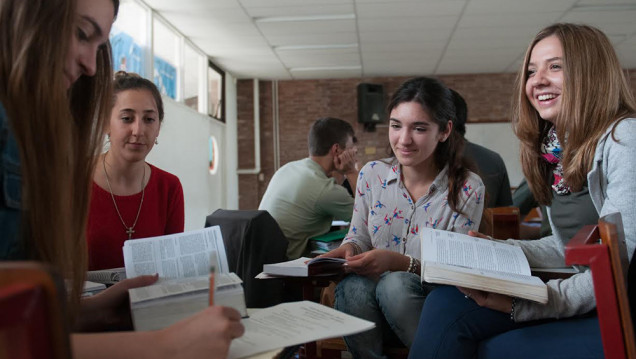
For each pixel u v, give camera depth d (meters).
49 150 0.64
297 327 0.75
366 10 4.91
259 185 7.88
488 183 2.44
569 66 1.17
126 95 1.62
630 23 5.29
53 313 0.35
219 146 7.06
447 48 6.25
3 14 0.63
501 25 5.37
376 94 7.55
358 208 1.78
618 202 0.98
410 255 1.61
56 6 0.64
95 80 0.90
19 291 0.33
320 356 1.64
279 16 5.07
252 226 2.00
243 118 7.80
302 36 5.71
